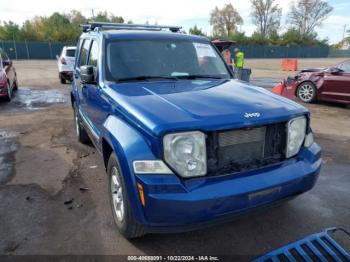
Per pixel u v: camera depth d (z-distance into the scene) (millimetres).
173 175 2270
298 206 3477
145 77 3521
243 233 2984
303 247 2697
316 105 9602
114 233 2965
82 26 5152
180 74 3686
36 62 31734
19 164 4645
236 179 2402
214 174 2389
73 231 2996
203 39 4348
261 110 2582
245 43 64062
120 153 2492
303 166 2719
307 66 30609
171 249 2754
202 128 2301
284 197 2631
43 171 4395
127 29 4535
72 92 5840
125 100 2803
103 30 4258
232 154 2467
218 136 2385
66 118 7559
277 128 2637
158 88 3158
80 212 3330
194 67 3865
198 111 2469
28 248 2752
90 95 3914
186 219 2256
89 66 3689
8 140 5801
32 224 3107
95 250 2730
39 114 7969
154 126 2283
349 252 2680
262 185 2436
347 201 3604
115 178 2912
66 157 4938
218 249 2760
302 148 2850
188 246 2793
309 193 3789
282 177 2553
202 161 2328
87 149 5312
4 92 9258
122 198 2643
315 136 6215
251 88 3299
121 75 3494
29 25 55500
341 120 7641
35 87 12930
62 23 61375
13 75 11242
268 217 3248
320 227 3086
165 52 3846
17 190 3814
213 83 3477
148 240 2863
